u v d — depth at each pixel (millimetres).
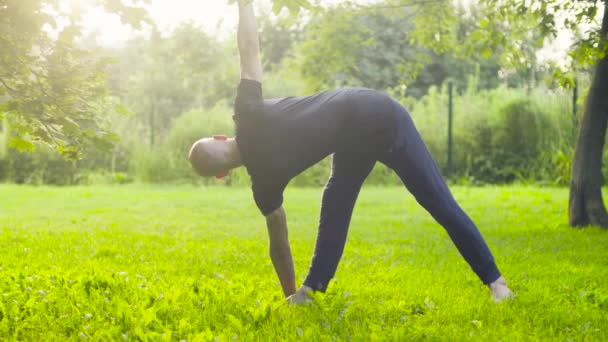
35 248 6504
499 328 3320
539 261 5836
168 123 21922
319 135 3391
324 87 11328
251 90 3332
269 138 3342
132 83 21172
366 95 3521
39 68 3951
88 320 3391
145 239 7496
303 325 3301
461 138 18719
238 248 6840
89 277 4156
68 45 3863
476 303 3871
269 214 3650
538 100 18500
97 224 9320
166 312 3469
